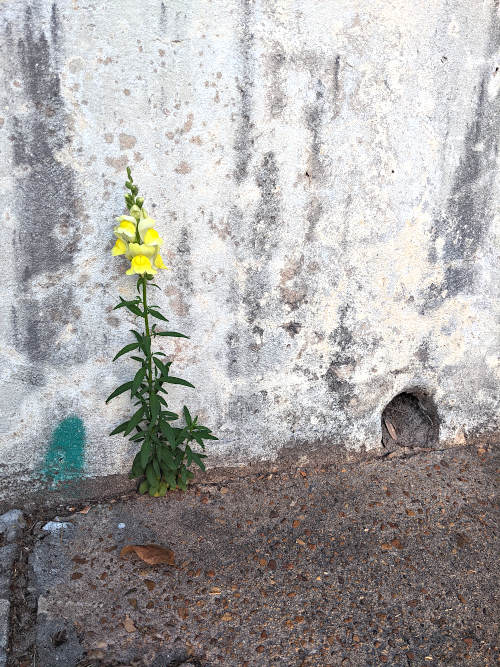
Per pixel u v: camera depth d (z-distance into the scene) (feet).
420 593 2.17
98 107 2.10
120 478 2.55
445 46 2.41
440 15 2.36
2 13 1.94
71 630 1.94
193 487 2.61
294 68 2.25
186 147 2.22
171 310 2.40
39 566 2.16
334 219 2.48
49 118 2.07
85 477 2.50
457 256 2.71
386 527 2.46
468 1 2.37
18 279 2.19
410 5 2.31
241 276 2.44
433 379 2.88
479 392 2.97
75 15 1.99
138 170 2.20
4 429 2.33
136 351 2.41
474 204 2.66
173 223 2.30
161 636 1.95
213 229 2.35
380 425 2.87
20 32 1.97
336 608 2.09
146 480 2.57
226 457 2.66
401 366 2.80
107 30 2.03
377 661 1.91
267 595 2.12
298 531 2.41
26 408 2.33
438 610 2.11
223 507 2.51
